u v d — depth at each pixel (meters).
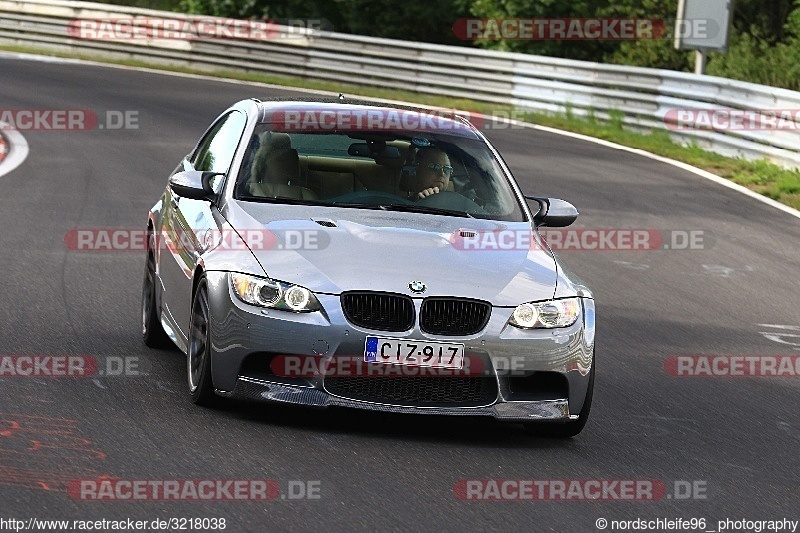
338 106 28.30
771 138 64.88
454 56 95.06
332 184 25.56
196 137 69.31
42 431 20.66
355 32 127.12
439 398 22.41
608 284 40.28
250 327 22.03
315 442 21.44
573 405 23.17
